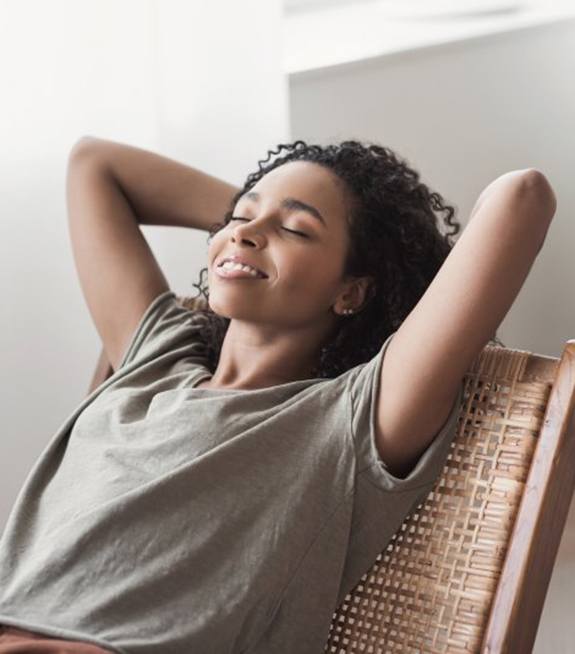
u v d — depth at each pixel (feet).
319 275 5.56
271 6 8.00
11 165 7.60
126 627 5.08
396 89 9.26
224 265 5.56
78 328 7.98
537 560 4.97
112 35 7.72
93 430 5.73
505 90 9.32
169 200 6.71
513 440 5.20
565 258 9.46
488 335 5.02
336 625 5.34
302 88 9.07
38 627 5.12
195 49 7.93
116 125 7.81
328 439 5.24
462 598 5.10
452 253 5.08
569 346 5.11
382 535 5.25
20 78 7.53
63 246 7.85
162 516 5.24
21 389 7.89
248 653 5.20
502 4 9.64
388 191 5.75
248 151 8.10
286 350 5.71
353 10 10.34
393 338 5.26
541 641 7.38
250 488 5.23
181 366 5.98
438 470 5.27
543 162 9.38
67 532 5.31
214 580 5.14
